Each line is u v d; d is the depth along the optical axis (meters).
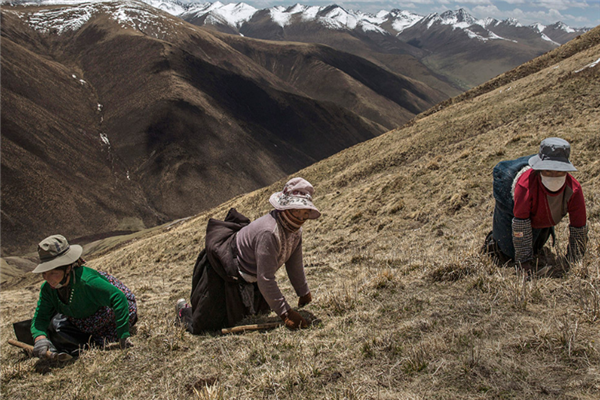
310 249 11.41
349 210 14.46
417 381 2.34
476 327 2.80
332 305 3.78
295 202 3.23
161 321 4.48
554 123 17.09
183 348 3.55
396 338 2.87
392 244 8.77
